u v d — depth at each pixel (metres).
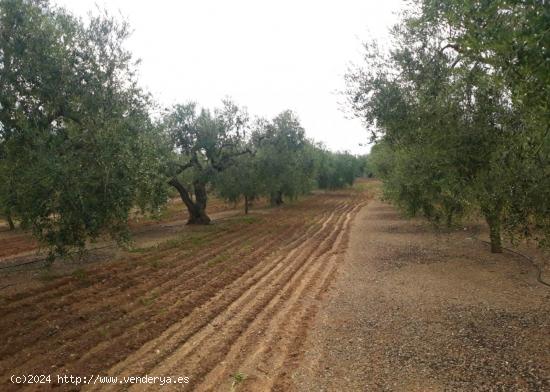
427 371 6.82
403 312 9.82
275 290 12.23
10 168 8.45
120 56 10.91
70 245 9.11
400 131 11.50
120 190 8.70
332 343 8.23
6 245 21.36
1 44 8.90
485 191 9.06
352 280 13.10
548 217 8.02
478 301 10.27
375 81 11.88
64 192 7.94
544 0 4.13
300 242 20.80
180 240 20.84
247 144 30.00
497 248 15.41
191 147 26.70
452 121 9.19
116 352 7.73
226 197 34.47
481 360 7.07
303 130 36.31
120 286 12.13
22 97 9.12
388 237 21.31
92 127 8.66
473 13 5.19
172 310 10.08
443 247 17.67
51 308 9.99
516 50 4.51
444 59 9.77
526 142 7.05
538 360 6.89
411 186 15.73
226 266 15.15
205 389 6.52
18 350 7.71
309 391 6.38
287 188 40.22
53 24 9.57
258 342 8.41
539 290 10.84
